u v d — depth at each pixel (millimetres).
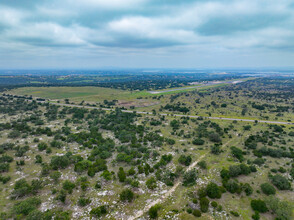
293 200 50281
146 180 60031
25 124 113000
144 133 108375
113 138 99312
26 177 60031
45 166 64188
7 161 68562
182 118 144750
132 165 69500
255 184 57562
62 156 69125
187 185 57250
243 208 47406
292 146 87625
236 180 58750
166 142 93375
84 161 67375
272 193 52031
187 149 85188
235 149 79562
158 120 138000
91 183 57812
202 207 46281
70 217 44156
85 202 48000
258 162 69188
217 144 90188
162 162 69500
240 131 111312
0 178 57312
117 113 151000
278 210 43906
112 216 44844
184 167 68812
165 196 52312
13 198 49562
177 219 43906
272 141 93812
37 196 51250
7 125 105812
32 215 41062
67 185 54000
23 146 82562
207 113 160250
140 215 45281
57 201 49375
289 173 63469
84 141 92188
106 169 65938
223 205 48375
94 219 43844
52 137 95938
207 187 52750
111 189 54844
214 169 66750
